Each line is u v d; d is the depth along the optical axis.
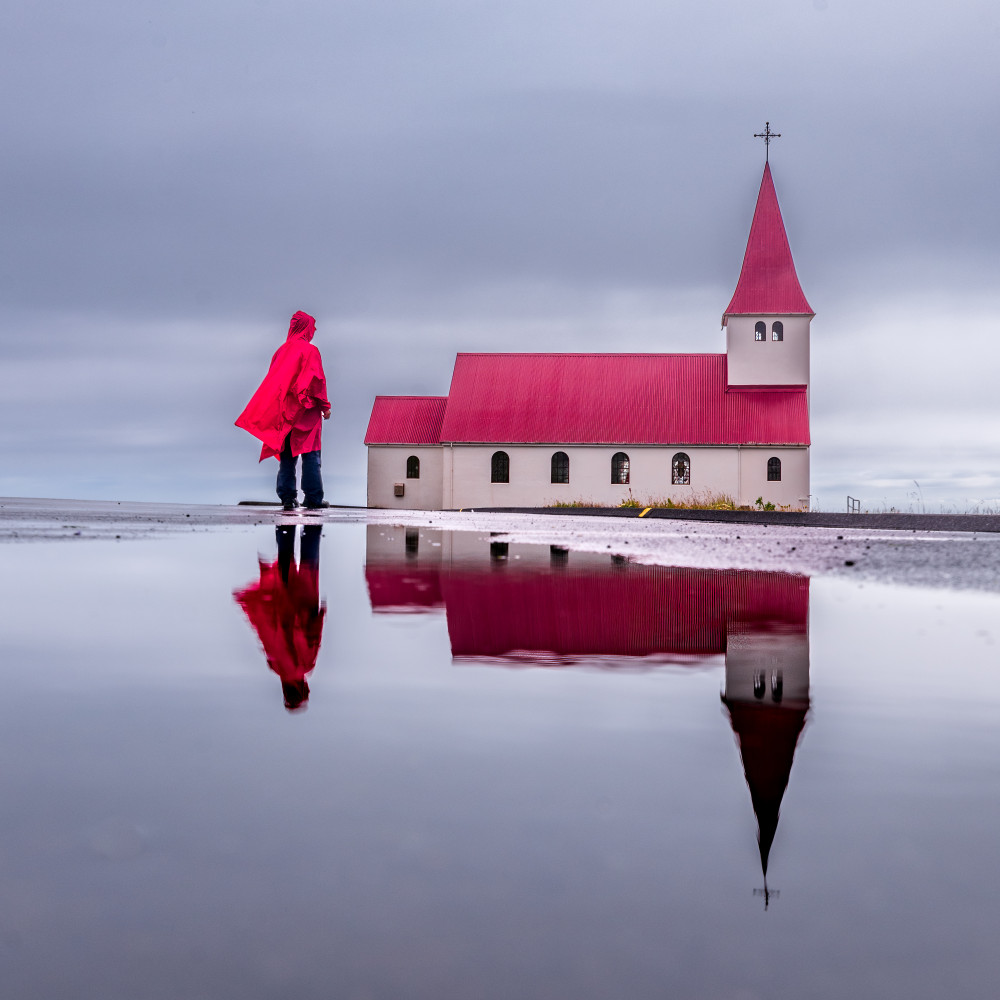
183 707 2.57
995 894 1.43
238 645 3.61
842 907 1.39
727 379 53.72
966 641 3.86
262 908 1.36
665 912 1.37
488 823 1.68
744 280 53.66
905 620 4.50
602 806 1.79
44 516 18.67
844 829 1.68
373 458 56.56
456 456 53.31
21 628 4.05
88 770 1.98
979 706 2.64
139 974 1.19
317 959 1.23
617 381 55.22
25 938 1.28
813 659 3.42
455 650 3.51
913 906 1.40
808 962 1.23
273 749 2.16
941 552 10.22
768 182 54.22
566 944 1.27
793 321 53.03
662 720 2.46
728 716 2.51
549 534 14.35
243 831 1.63
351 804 1.79
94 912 1.35
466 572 7.01
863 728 2.39
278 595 5.36
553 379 55.81
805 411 52.12
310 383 29.56
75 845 1.58
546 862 1.53
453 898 1.39
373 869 1.50
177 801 1.79
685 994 1.15
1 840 1.58
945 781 1.96
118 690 2.79
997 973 1.22
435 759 2.09
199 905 1.36
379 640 3.76
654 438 51.94
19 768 1.99
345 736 2.29
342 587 5.83
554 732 2.34
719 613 4.67
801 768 2.05
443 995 1.14
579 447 52.50
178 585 5.93
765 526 19.91
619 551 9.93
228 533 12.91
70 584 5.98
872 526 19.61
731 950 1.25
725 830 1.66
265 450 29.69
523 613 4.60
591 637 3.88
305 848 1.57
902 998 1.16
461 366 57.03
